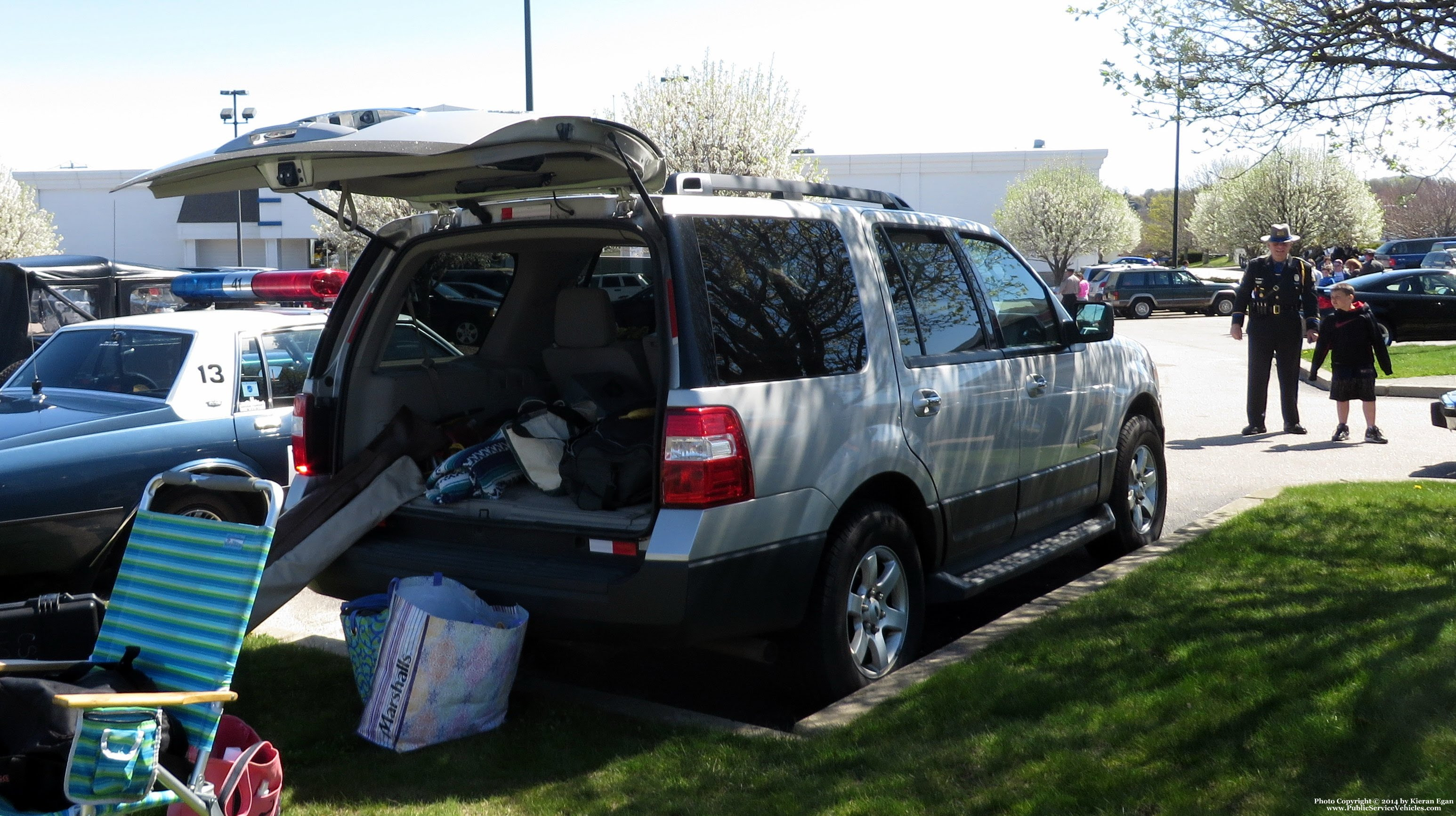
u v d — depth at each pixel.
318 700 4.60
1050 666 4.32
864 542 4.41
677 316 3.88
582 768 3.87
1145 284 36.50
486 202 4.57
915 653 4.73
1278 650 4.23
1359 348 10.50
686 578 3.78
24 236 39.56
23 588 5.94
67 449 5.86
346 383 4.82
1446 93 6.30
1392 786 3.14
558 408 4.74
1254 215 48.78
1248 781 3.27
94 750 2.84
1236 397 14.44
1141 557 6.10
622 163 4.06
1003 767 3.54
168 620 3.48
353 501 4.54
